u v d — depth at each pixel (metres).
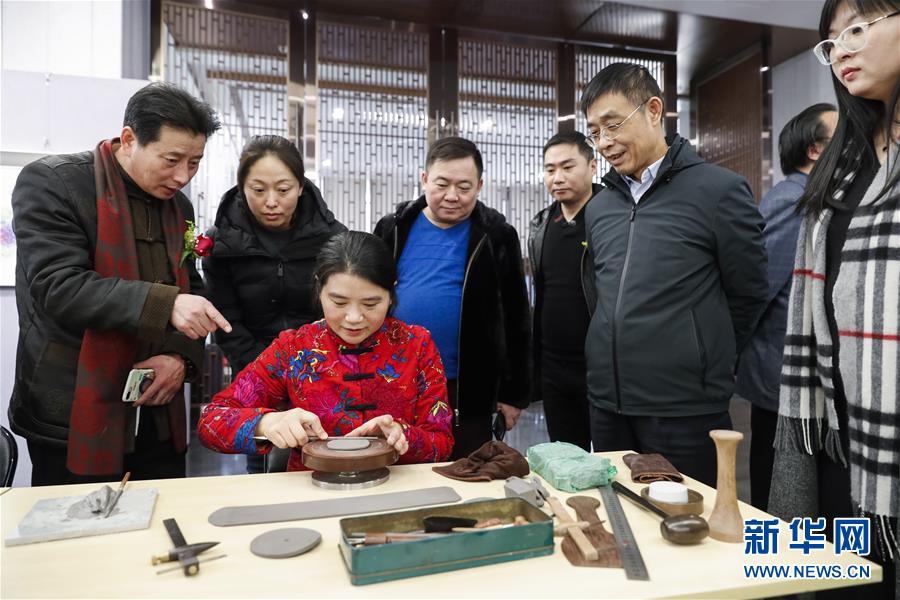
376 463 1.28
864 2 1.18
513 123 4.78
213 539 1.05
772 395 2.30
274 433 1.36
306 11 4.23
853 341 1.22
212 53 4.12
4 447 1.56
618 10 4.33
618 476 1.42
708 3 4.40
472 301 2.28
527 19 4.46
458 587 0.90
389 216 2.43
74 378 1.62
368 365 1.58
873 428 1.17
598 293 2.04
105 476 1.66
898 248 1.16
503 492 1.27
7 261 2.99
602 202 2.09
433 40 4.55
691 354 1.80
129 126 1.58
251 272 2.21
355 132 4.46
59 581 0.91
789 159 2.38
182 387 1.84
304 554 1.00
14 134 3.02
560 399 2.66
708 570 0.96
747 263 1.83
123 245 1.64
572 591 0.89
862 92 1.23
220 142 4.15
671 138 2.02
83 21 3.54
